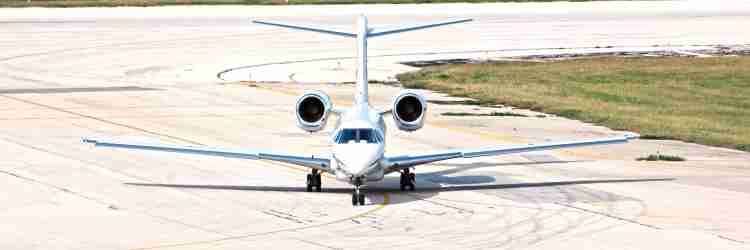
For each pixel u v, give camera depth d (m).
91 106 138.50
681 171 94.56
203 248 64.94
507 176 91.56
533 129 122.69
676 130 121.50
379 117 86.19
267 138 113.69
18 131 116.12
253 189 84.44
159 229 70.19
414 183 85.38
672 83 170.25
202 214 74.88
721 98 153.88
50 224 71.69
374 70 187.38
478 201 80.06
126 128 119.88
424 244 66.06
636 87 165.00
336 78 176.25
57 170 92.56
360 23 96.00
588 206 78.19
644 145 111.44
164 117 129.25
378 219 73.38
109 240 67.12
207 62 195.50
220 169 93.75
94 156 100.00
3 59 196.88
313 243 66.25
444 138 114.62
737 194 83.12
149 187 85.06
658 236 68.38
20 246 65.50
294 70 186.25
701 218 73.94
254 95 152.38
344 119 83.69
